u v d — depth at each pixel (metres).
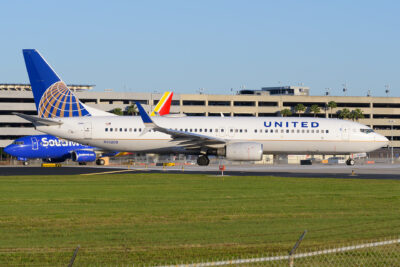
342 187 137.00
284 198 114.06
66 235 74.62
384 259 60.34
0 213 93.00
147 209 97.88
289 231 77.31
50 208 98.88
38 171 191.88
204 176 168.38
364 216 90.75
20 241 70.88
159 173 181.00
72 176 168.00
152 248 66.50
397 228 79.44
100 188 132.75
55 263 59.66
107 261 60.31
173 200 110.25
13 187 135.00
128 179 157.38
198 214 92.38
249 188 133.25
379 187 137.12
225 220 86.69
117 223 83.81
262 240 71.06
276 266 56.88
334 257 61.19
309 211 96.06
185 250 65.44
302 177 167.25
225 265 53.97
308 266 57.25
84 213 93.19
